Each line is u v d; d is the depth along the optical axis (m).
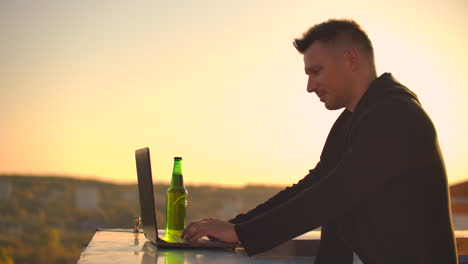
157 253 1.18
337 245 1.42
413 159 1.13
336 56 1.33
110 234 1.62
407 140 1.13
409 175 1.14
